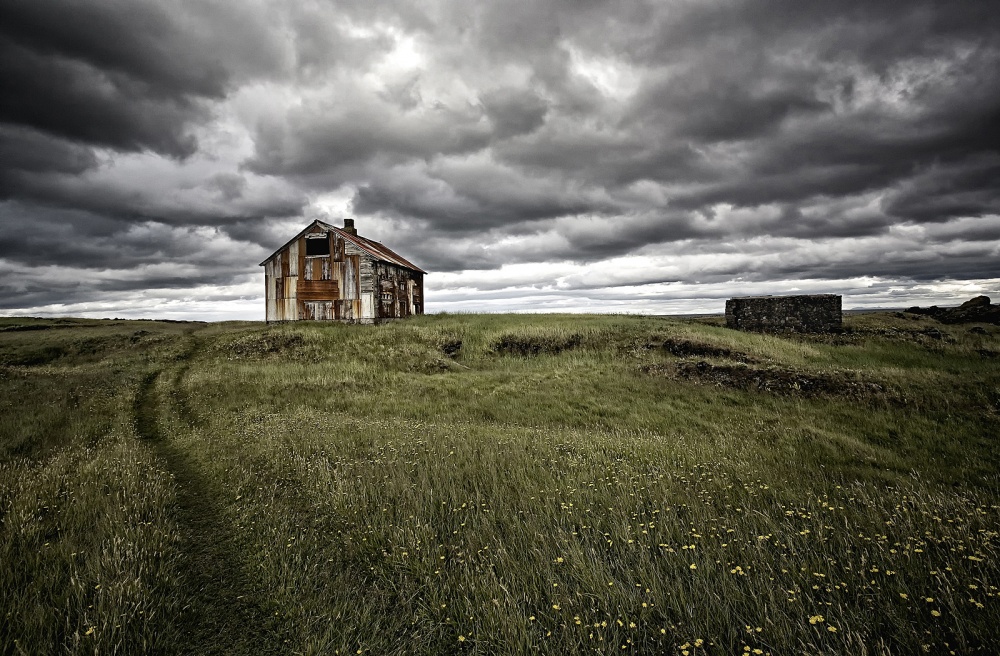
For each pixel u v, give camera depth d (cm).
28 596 418
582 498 639
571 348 2542
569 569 441
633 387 1712
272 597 436
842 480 774
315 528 589
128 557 480
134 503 645
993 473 846
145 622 381
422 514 594
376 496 661
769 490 670
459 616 392
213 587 473
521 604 394
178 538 564
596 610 380
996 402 1276
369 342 2670
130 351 2938
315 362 2372
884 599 376
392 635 381
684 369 1875
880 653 312
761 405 1466
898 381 1498
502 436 1085
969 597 358
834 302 3019
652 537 507
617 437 1102
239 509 659
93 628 349
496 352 2572
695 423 1305
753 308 3275
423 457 870
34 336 3391
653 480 713
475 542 512
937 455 979
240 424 1260
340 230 3328
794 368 1734
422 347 2541
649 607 373
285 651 369
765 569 423
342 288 3281
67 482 736
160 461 931
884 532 493
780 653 327
